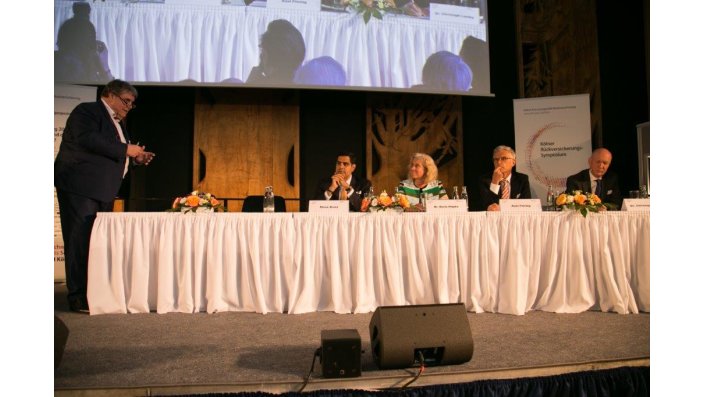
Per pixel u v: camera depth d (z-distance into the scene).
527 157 5.64
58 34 4.96
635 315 2.93
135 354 2.09
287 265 2.97
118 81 3.20
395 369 1.90
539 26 6.18
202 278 2.99
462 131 6.15
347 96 6.05
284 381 1.77
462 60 5.55
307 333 2.44
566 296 3.06
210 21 5.15
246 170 5.89
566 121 5.55
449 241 3.03
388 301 3.00
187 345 2.22
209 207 3.00
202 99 5.84
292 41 5.24
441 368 1.92
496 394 1.85
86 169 2.99
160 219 2.94
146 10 5.08
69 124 3.01
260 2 5.21
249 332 2.46
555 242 3.05
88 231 3.00
